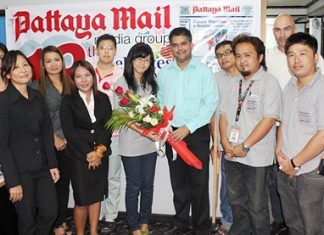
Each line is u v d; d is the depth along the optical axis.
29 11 3.28
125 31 3.16
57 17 3.24
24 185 2.22
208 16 3.03
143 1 3.10
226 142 2.38
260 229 2.32
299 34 1.88
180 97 2.56
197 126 2.50
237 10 2.99
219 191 3.13
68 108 2.50
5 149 2.11
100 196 2.61
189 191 2.81
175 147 2.50
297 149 1.95
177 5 3.05
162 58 3.14
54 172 2.43
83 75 2.46
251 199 2.29
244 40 2.20
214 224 2.89
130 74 2.56
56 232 2.88
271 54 2.84
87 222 3.12
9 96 2.14
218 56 2.70
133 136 2.58
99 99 2.57
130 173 2.64
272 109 2.13
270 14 9.59
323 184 1.91
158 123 2.40
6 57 2.13
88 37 3.22
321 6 7.98
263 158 2.23
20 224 2.27
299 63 1.85
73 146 2.50
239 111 2.29
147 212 2.77
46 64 2.65
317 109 1.85
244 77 2.28
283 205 2.16
